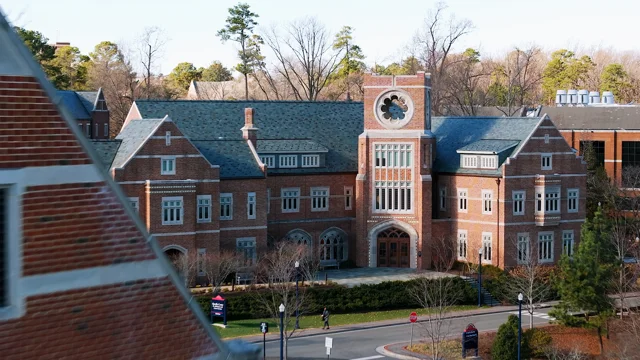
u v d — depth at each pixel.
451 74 167.50
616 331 67.50
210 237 78.50
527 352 62.44
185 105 89.56
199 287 75.31
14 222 12.37
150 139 75.12
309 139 91.56
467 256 88.44
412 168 88.56
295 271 73.56
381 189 89.50
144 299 13.40
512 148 86.44
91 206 12.91
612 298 70.50
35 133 12.49
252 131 85.56
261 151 87.12
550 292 80.75
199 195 77.88
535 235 86.81
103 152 76.62
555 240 88.00
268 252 82.12
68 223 12.75
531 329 66.50
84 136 12.86
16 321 12.35
